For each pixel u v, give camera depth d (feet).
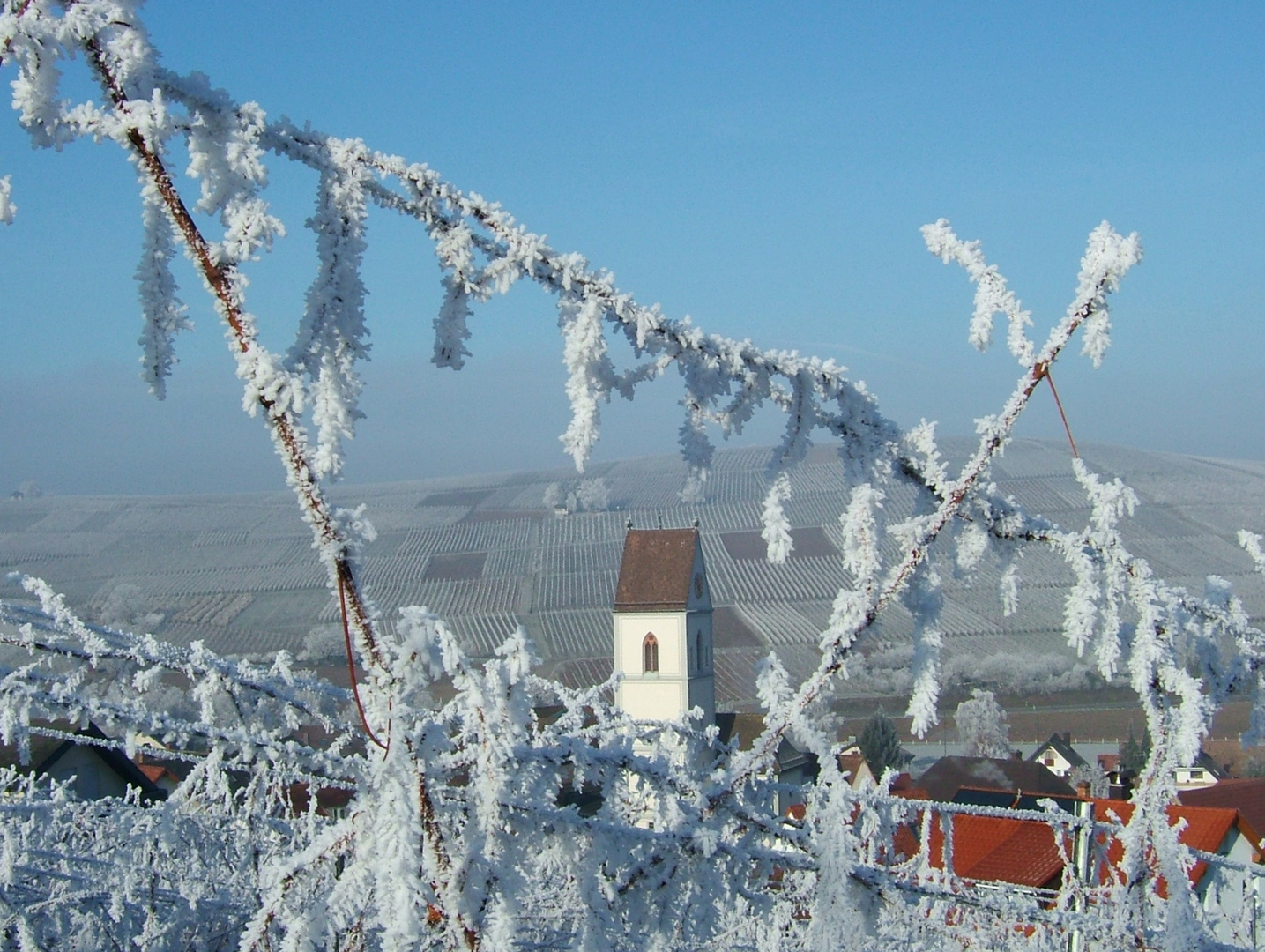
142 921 21.57
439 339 12.86
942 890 14.55
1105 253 13.70
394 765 11.21
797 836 13.79
